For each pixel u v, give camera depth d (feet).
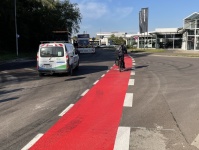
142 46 238.68
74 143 19.93
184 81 47.37
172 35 203.21
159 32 205.05
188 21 177.88
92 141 20.29
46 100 33.81
